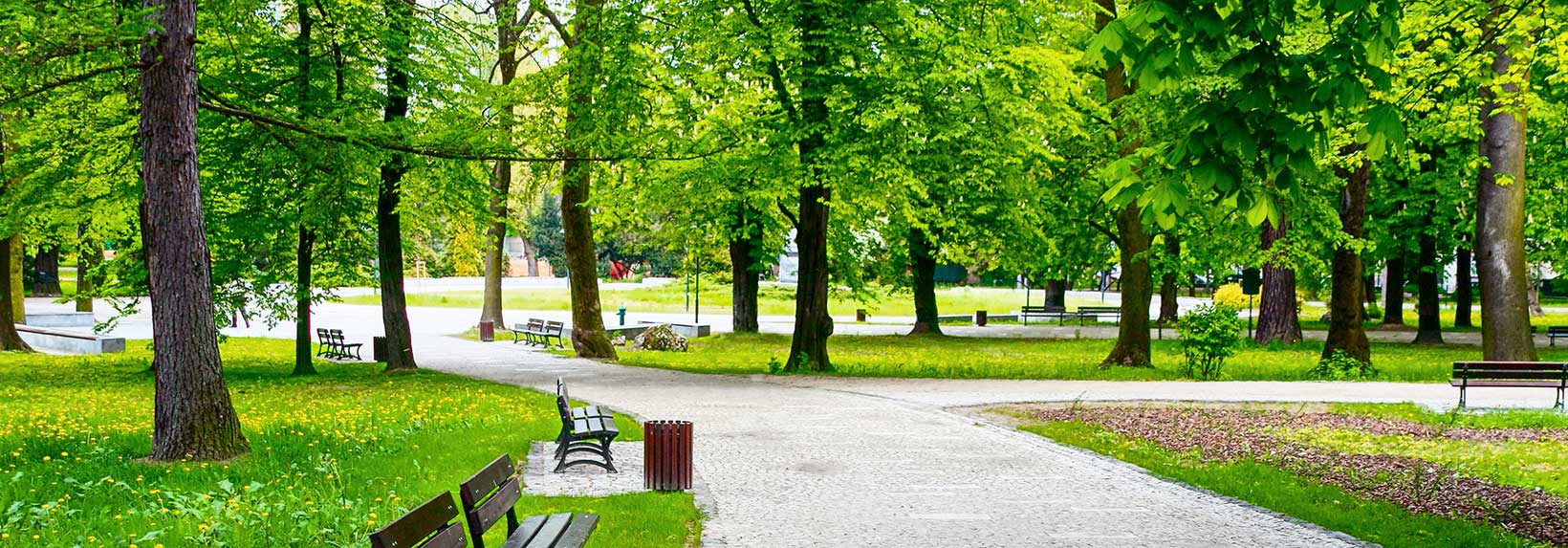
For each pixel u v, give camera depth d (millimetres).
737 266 40281
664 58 22344
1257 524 8914
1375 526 8750
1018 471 11531
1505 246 22672
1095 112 25656
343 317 52594
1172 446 13242
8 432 12414
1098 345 35312
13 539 6938
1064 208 32469
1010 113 21125
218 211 22969
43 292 58281
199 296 11234
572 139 20375
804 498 9914
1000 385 20984
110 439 12219
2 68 11828
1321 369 23219
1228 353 22750
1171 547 8117
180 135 11211
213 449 11117
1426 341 33656
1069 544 8180
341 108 19422
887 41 21422
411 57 22141
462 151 16859
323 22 21016
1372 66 6820
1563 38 12109
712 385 20906
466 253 85438
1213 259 30938
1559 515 9375
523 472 11078
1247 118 6723
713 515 9062
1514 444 13344
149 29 10859
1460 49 13148
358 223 24375
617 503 9258
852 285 39500
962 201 33375
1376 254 35500
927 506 9609
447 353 31297
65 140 18844
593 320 29172
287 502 7992
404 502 8539
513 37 28922
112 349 31734
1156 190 6684
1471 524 8914
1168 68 6738
